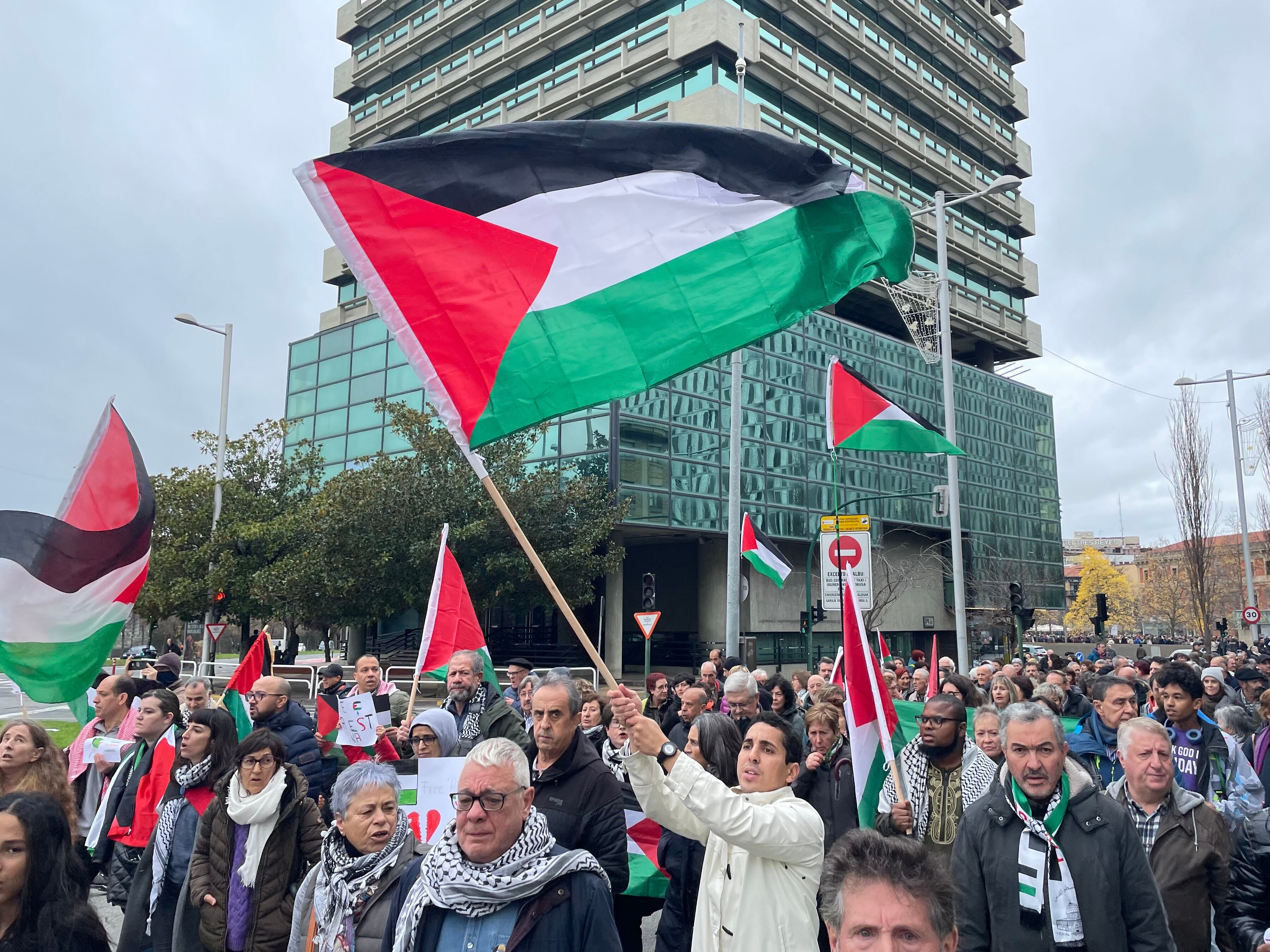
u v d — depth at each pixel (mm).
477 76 42656
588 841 4117
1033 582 51406
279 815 4449
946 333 17828
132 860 5797
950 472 17500
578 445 31219
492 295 4250
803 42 40750
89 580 6586
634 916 5188
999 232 55219
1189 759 5793
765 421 36688
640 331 4383
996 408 52875
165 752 5746
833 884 1995
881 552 41719
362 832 3604
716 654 13406
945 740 4715
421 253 4203
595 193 4512
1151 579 93312
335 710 7879
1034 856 3426
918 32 48344
